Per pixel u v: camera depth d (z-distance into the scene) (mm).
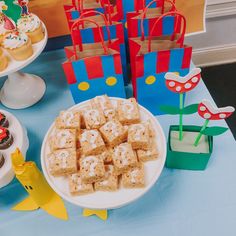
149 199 620
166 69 644
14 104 828
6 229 610
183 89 554
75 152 566
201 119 740
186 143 626
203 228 572
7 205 644
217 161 662
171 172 655
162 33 695
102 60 638
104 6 708
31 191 584
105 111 630
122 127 589
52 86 876
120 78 689
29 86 838
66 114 628
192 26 939
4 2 768
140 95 701
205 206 600
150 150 567
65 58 952
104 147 568
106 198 533
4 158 612
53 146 581
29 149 732
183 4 876
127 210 609
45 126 779
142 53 631
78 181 541
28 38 708
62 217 613
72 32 622
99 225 597
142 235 575
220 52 1461
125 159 542
